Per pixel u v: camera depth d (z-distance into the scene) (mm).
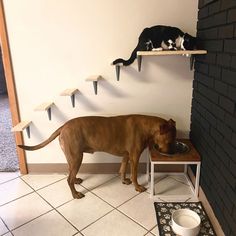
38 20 1838
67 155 1823
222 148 1366
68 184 1865
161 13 1810
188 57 1892
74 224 1603
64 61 1931
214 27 1479
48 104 1963
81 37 1871
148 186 1991
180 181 2055
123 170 1998
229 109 1266
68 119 2072
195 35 1845
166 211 1690
